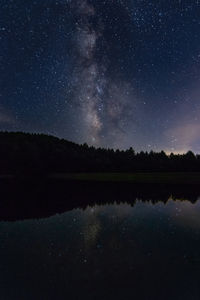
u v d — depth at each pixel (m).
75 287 7.40
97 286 7.45
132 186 40.84
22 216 18.19
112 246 11.11
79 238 12.48
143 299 6.73
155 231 13.66
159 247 10.86
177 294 6.95
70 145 100.12
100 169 72.75
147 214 18.56
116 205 22.86
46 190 35.88
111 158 82.38
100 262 9.25
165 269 8.53
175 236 12.59
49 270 8.61
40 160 67.44
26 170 65.69
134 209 20.72
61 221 16.52
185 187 38.62
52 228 14.68
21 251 10.61
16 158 67.31
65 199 26.94
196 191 33.50
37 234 13.38
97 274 8.26
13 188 38.62
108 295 6.94
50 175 64.44
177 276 7.98
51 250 10.68
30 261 9.46
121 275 8.11
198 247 10.77
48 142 86.94
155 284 7.51
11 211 20.12
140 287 7.34
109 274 8.21
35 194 31.34
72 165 71.06
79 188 38.44
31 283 7.70
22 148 70.12
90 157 76.75
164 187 38.97
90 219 17.09
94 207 21.89
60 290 7.24
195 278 7.83
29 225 15.46
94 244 11.46
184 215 17.98
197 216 17.56
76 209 20.95
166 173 60.50
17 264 9.18
